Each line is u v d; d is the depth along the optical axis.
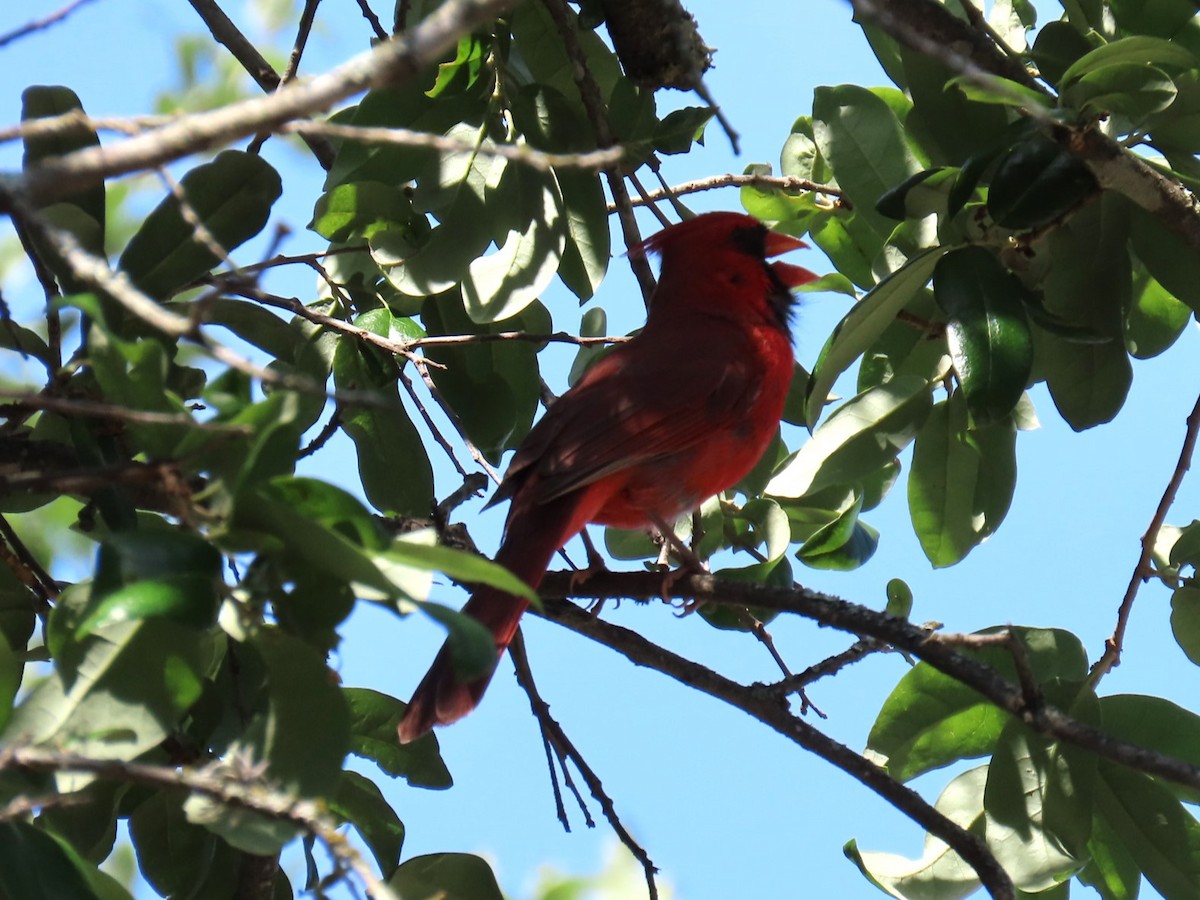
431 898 6.29
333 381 7.96
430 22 4.31
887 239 8.51
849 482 8.89
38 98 6.39
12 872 5.09
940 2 8.79
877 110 8.42
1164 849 7.11
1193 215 7.33
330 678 5.06
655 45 8.10
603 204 7.94
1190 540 7.89
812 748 6.94
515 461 8.05
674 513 8.34
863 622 6.59
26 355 6.71
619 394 8.22
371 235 7.86
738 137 5.33
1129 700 7.29
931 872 7.19
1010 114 7.84
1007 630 7.05
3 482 5.03
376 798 6.81
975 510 8.53
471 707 6.51
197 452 4.64
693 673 7.25
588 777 7.73
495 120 7.86
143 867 6.66
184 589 4.71
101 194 6.52
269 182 6.67
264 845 4.84
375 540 4.62
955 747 7.63
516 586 4.54
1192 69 7.34
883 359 8.52
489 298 7.58
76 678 5.22
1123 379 8.02
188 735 6.32
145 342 4.76
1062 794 7.10
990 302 7.09
